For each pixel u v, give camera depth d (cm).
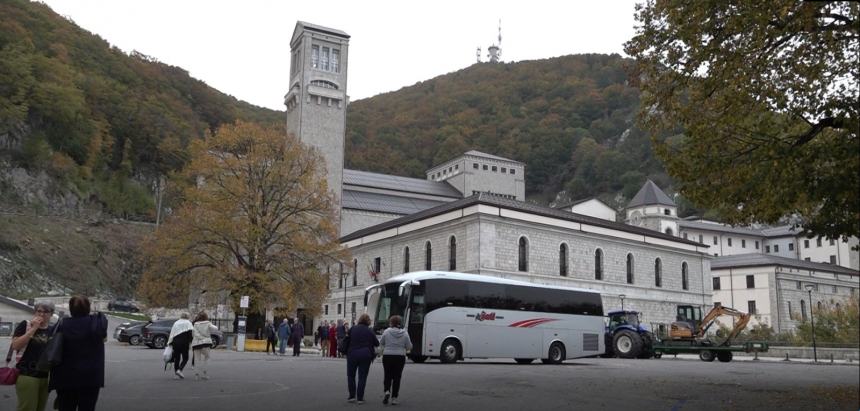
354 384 1369
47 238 8769
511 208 5109
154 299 4275
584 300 3353
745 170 1523
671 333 4241
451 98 17875
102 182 11394
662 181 14000
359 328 1377
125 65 13788
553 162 15825
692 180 1681
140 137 12462
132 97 12925
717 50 1516
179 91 14738
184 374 1959
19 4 12181
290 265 4434
